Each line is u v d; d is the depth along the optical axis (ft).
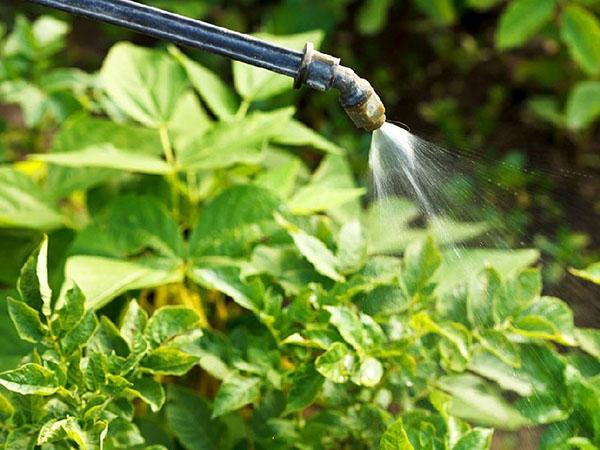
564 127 6.49
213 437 3.59
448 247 3.93
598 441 3.27
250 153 3.86
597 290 4.56
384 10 6.40
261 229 3.78
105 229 3.89
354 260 3.52
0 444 3.20
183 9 6.26
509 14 5.45
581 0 5.48
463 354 3.29
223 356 3.55
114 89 4.14
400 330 3.46
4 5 7.01
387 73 7.02
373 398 3.49
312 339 3.32
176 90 4.19
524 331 3.39
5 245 4.21
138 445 3.61
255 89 4.22
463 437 3.17
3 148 4.69
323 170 4.26
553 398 3.33
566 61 6.59
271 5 7.45
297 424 3.55
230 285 3.48
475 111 6.76
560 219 5.85
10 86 4.63
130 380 3.28
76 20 7.27
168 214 3.87
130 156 3.98
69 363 3.22
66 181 4.23
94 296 3.56
